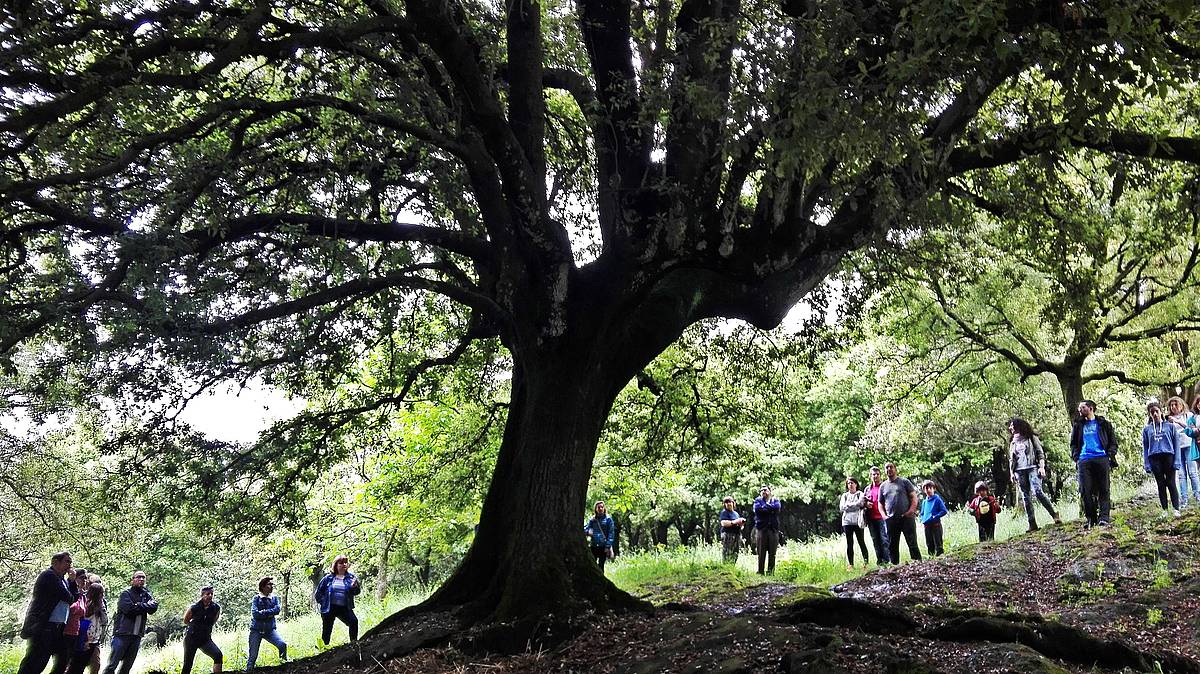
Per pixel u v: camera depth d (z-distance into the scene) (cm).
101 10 717
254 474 1039
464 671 671
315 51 880
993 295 1772
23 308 723
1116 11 475
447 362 1102
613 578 1630
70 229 735
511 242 845
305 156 1008
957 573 1109
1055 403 2494
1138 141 839
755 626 655
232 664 1523
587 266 872
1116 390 2447
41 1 681
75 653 1122
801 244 803
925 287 1847
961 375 2102
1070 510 1836
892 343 2212
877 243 940
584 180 1106
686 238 814
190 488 1015
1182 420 1366
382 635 785
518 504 809
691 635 663
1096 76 523
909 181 764
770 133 634
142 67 766
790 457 3641
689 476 3462
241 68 1043
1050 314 1265
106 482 982
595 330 834
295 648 1570
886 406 2512
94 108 733
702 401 1544
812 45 627
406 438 1906
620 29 909
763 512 1521
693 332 1469
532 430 827
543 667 666
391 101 858
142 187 793
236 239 830
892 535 1388
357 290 841
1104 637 731
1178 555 1014
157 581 4000
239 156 900
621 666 630
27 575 2611
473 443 1642
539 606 746
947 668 570
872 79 593
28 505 1825
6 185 668
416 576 4028
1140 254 1602
